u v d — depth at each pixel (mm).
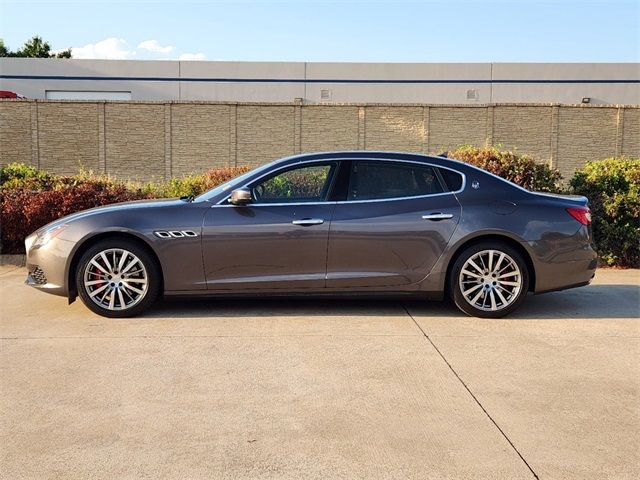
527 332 5508
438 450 3256
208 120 25266
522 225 5906
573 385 4195
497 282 5961
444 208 5945
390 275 5922
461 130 25250
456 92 34844
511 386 4172
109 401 3902
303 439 3379
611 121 25125
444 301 6727
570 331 5555
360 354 4840
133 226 5812
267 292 5926
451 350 4957
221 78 34844
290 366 4555
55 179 10258
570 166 25297
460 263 5922
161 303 6559
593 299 6941
